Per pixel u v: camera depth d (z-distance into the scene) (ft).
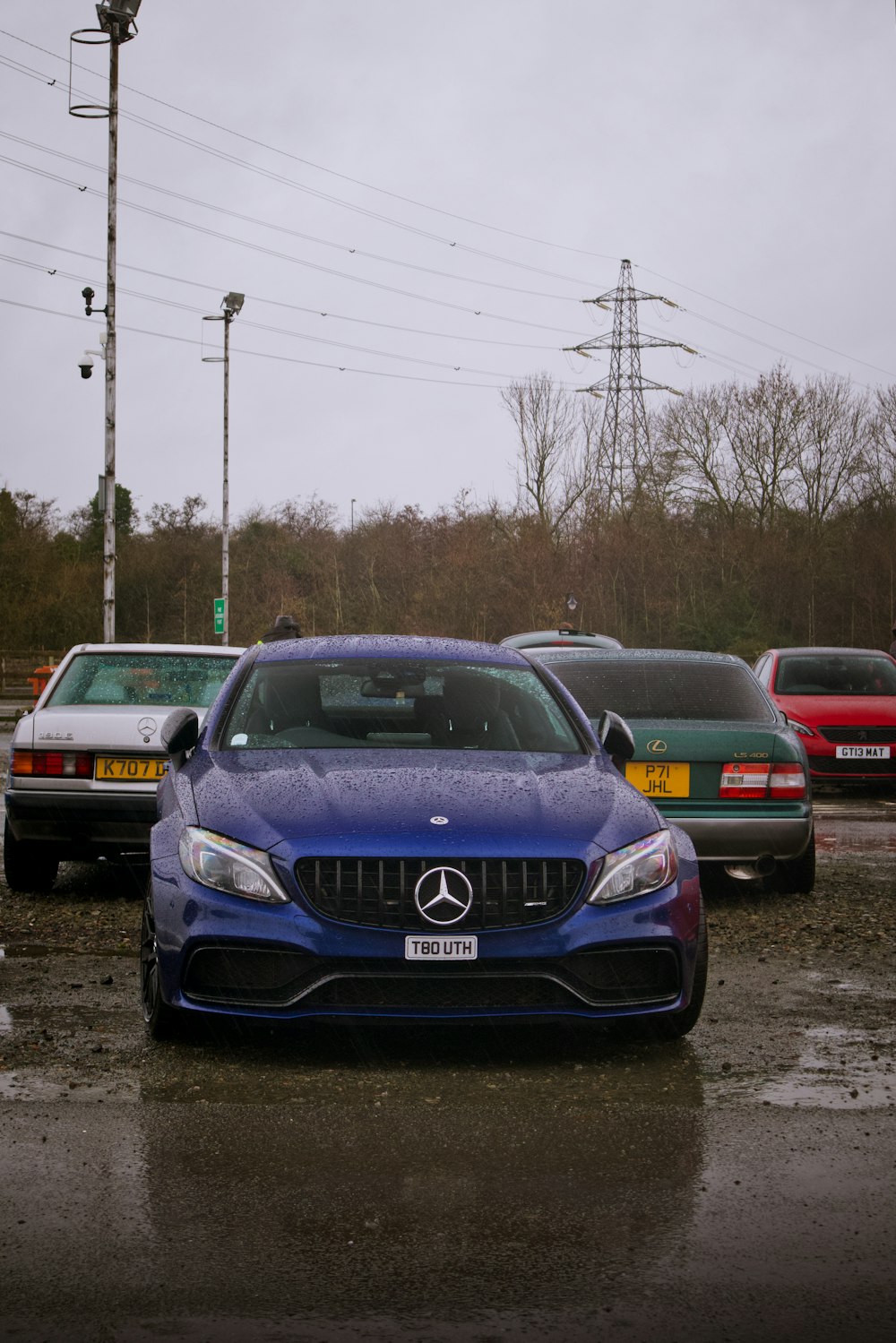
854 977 20.18
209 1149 12.53
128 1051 15.78
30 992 18.57
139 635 192.13
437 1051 16.05
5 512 182.91
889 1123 13.44
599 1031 16.94
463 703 19.34
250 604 179.32
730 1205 11.26
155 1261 10.09
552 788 16.60
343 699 19.30
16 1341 8.83
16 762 26.16
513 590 157.58
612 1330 9.03
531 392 171.22
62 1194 11.38
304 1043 16.26
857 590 150.41
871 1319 9.22
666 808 25.88
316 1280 9.78
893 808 44.52
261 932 14.75
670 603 154.30
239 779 16.69
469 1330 9.02
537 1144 12.78
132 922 24.07
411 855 14.80
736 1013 17.98
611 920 15.14
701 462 164.76
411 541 169.48
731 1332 9.01
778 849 26.11
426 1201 11.32
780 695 47.96
